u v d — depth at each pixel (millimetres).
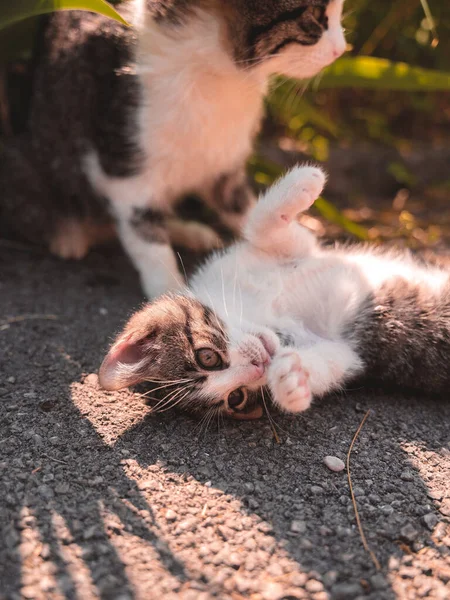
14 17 555
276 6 542
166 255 619
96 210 669
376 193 881
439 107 1001
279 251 587
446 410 542
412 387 558
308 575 422
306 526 446
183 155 603
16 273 665
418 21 838
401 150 917
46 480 462
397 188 881
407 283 567
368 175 887
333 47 561
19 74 717
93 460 478
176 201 658
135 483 465
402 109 1009
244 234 591
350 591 416
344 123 976
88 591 411
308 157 864
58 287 650
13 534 432
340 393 552
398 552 435
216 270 589
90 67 601
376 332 562
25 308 616
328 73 662
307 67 568
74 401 522
